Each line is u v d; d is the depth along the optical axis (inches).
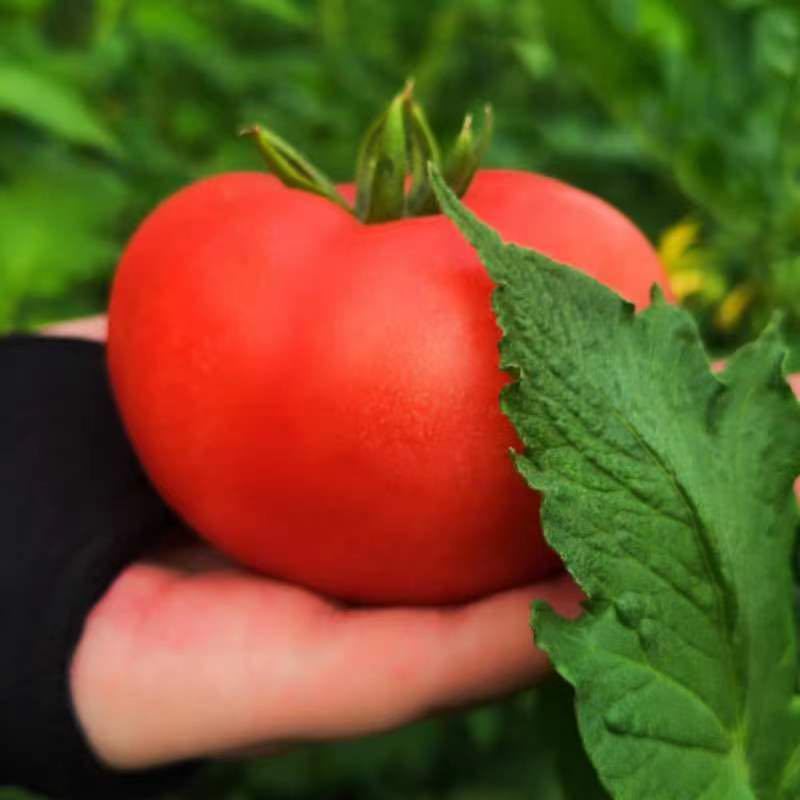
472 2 30.7
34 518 15.4
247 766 29.0
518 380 12.6
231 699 14.8
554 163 27.7
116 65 29.3
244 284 13.8
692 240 22.0
